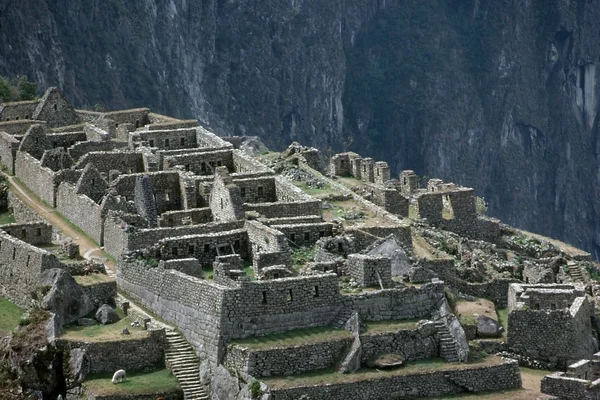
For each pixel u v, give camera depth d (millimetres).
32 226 145500
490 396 121875
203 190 156125
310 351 120688
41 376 123875
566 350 133375
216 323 121750
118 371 122000
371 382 119562
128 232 138125
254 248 137250
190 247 136250
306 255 137375
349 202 160250
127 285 133875
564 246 178875
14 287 137125
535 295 137000
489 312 139875
